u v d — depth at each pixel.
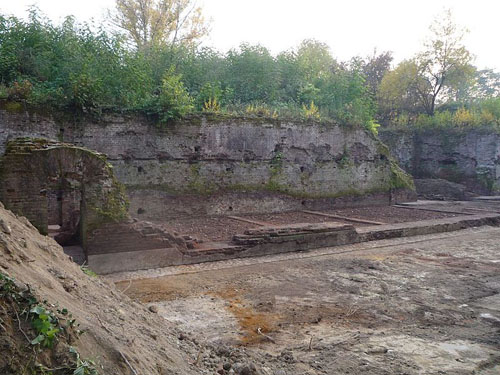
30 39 16.03
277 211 18.47
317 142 19.83
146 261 9.95
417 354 5.55
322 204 20.02
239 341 5.88
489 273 9.83
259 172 18.03
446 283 8.99
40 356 2.74
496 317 7.06
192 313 6.97
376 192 22.08
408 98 36.34
